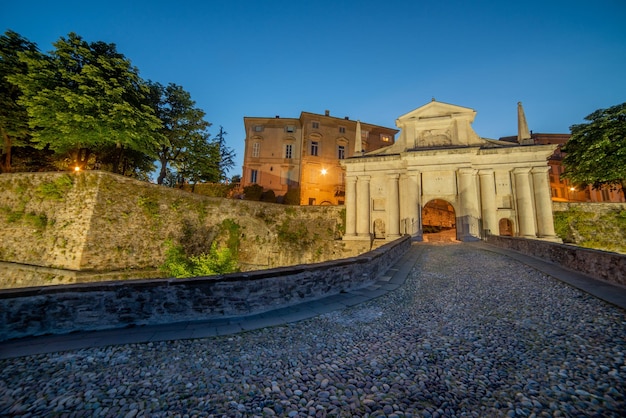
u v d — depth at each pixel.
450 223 39.25
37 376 3.57
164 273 19.00
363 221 27.80
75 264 16.25
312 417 2.76
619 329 4.60
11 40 20.66
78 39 20.11
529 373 3.47
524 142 25.28
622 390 2.98
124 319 5.36
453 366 3.75
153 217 20.02
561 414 2.67
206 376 3.58
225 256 17.95
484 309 6.23
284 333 5.08
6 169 22.41
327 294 7.48
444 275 10.06
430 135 27.86
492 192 24.69
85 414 2.82
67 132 18.27
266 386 3.35
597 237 22.61
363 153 30.41
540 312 5.79
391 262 12.05
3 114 21.06
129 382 3.44
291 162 40.03
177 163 29.47
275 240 25.75
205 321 5.68
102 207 17.61
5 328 4.74
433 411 2.81
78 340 4.69
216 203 23.88
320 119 40.00
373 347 4.44
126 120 18.62
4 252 17.89
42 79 18.38
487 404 2.90
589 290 6.82
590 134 24.73
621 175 22.81
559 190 42.06
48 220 17.83
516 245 15.17
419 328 5.25
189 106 28.50
